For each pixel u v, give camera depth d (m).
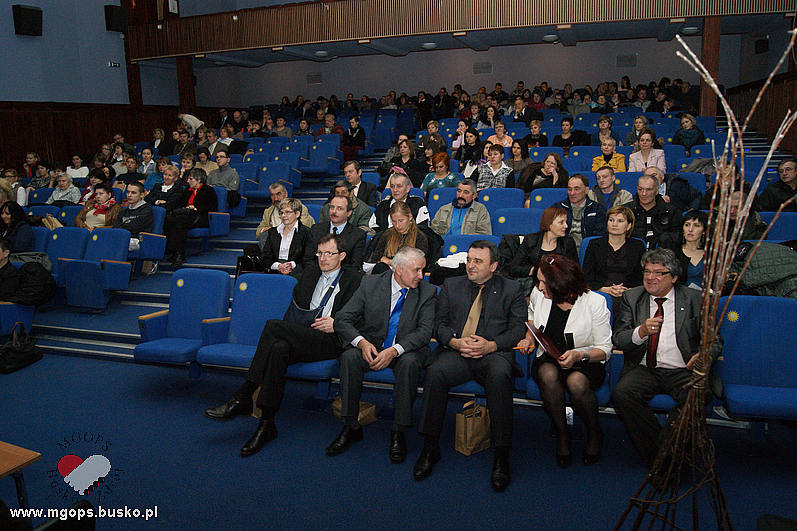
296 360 3.13
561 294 2.93
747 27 11.14
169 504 2.53
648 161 6.02
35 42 10.92
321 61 15.63
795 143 8.07
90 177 7.26
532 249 3.76
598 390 2.87
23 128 10.51
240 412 3.21
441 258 4.00
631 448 2.98
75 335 4.67
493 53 15.60
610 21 9.77
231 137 10.00
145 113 13.12
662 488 1.56
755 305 2.91
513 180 5.90
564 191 5.11
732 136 1.31
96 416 3.44
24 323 4.55
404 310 3.16
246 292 3.66
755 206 4.24
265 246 4.69
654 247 3.88
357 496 2.57
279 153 8.52
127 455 2.97
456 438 3.00
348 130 10.09
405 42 12.67
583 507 2.45
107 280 4.89
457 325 3.07
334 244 3.38
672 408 2.63
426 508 2.47
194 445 3.07
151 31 12.68
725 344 2.92
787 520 1.21
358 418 3.05
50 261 5.13
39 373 4.16
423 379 3.24
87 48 11.99
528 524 2.34
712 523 2.31
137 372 4.16
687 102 10.88
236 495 2.59
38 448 3.06
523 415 3.42
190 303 3.79
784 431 3.11
